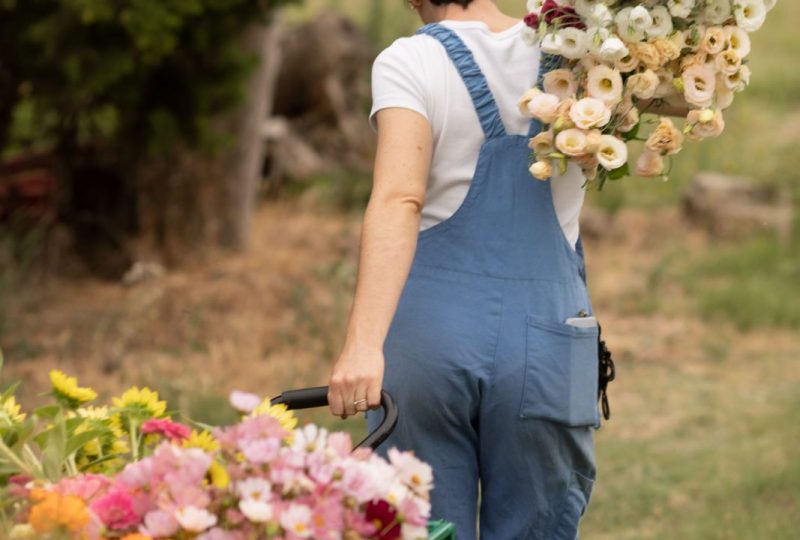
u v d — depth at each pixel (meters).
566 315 5.05
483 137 5.03
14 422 4.60
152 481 3.79
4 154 17.00
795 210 20.83
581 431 5.15
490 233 5.02
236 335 13.98
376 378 4.56
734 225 20.45
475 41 5.10
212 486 3.79
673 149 5.02
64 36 13.68
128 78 14.21
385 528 3.82
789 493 10.31
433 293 5.00
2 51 14.33
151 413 4.73
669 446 11.71
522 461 5.04
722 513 9.78
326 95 22.33
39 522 3.70
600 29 4.76
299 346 13.98
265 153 21.00
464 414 5.00
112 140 15.15
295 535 3.63
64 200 16.30
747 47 5.03
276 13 16.92
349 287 15.90
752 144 25.97
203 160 16.31
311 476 3.79
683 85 4.98
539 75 5.02
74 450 4.32
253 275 15.70
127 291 15.38
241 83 14.77
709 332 16.11
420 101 4.98
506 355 4.95
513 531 5.12
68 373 12.68
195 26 14.11
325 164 21.88
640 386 13.82
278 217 19.53
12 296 14.52
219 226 16.64
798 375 14.46
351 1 33.66
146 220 16.17
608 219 20.55
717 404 13.16
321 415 11.88
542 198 5.04
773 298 17.12
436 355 4.94
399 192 4.86
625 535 9.39
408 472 4.02
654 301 16.98
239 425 3.91
